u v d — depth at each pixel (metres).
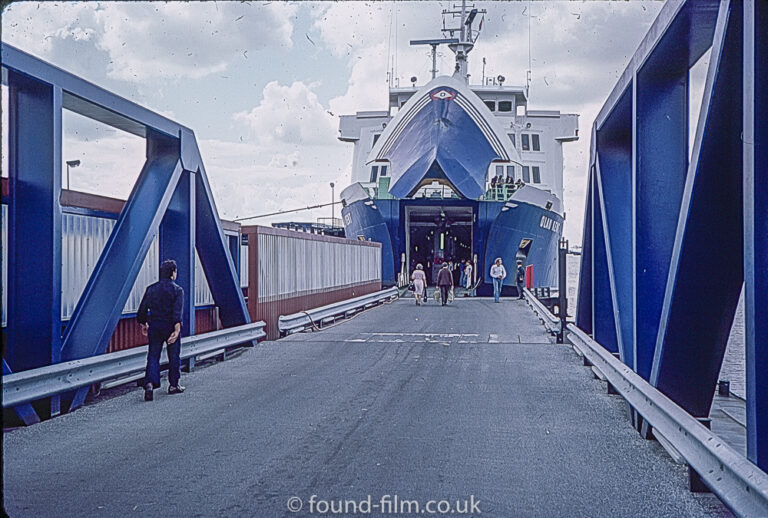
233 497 5.37
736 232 5.98
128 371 9.56
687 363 6.83
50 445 6.94
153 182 10.78
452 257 38.91
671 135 7.70
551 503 5.25
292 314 17.75
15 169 8.25
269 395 9.50
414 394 9.52
